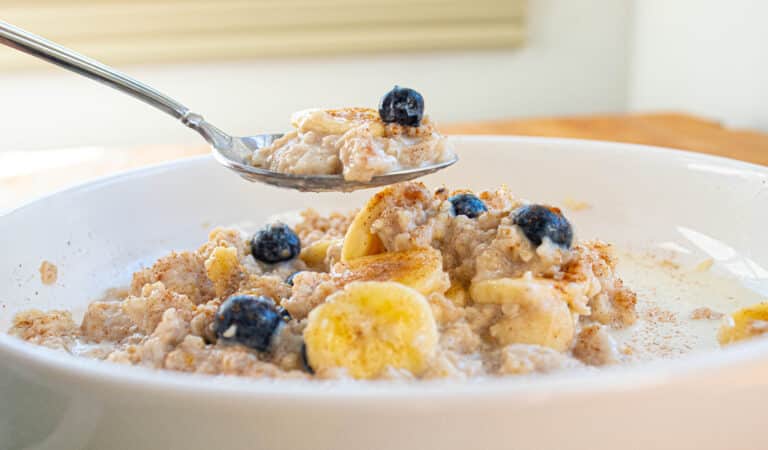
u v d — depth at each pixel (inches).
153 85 32.8
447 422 8.6
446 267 12.4
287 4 32.3
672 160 15.3
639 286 13.9
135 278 13.4
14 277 13.3
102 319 12.6
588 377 8.6
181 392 8.8
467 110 35.4
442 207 12.7
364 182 12.1
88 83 32.3
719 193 14.6
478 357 11.2
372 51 33.4
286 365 10.6
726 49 27.4
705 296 13.5
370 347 10.3
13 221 13.6
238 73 33.3
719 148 19.4
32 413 9.7
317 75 33.9
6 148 32.7
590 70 35.5
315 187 12.4
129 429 9.2
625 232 15.3
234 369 10.4
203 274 13.4
